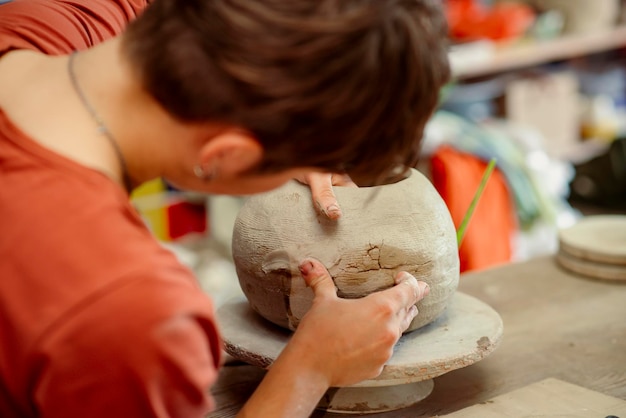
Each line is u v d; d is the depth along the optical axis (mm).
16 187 641
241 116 610
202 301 650
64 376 607
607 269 1415
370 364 844
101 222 628
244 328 1056
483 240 2070
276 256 962
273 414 805
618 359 1118
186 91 608
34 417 657
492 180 2164
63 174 643
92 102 678
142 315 604
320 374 831
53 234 621
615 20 3477
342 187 982
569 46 3133
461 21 3137
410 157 719
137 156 686
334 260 938
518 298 1358
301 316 972
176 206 2564
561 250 1510
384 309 859
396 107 628
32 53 780
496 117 3131
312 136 624
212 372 673
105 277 607
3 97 722
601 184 3482
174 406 650
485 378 1077
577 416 937
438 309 1000
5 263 623
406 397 1009
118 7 1072
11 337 620
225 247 2412
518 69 3281
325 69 591
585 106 3441
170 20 623
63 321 600
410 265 948
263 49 584
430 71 629
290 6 594
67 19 936
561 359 1124
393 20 604
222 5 598
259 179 682
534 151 2682
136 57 647
